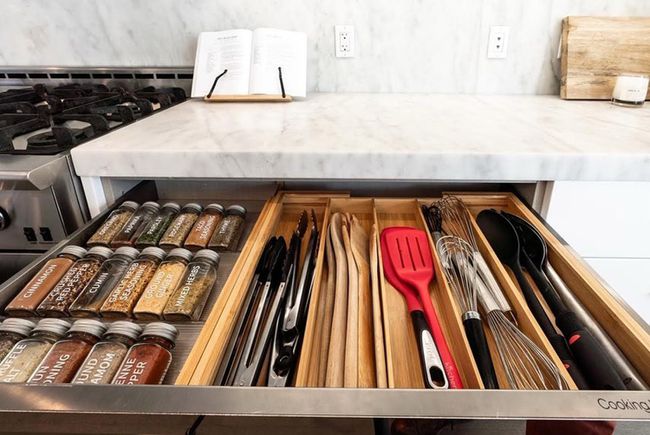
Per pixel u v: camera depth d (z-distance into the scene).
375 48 1.24
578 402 0.30
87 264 0.57
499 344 0.48
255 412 0.30
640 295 0.80
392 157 0.67
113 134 0.80
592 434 0.29
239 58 1.14
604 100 1.15
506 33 1.20
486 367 0.44
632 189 0.71
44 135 0.80
